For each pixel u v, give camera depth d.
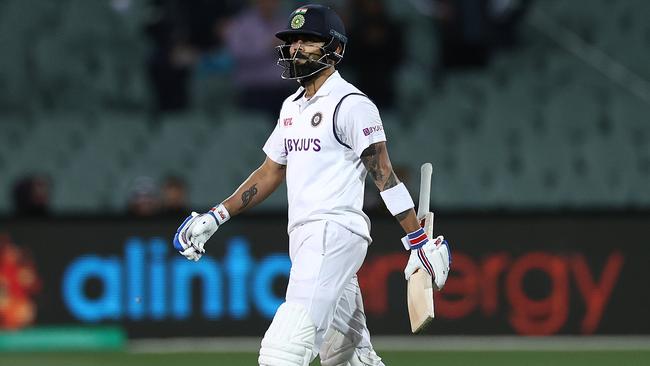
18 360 29.77
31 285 32.06
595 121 44.91
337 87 16.56
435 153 42.53
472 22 46.12
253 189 17.80
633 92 46.50
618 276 32.34
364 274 31.89
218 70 44.66
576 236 32.31
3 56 47.81
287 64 16.81
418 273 16.59
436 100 45.09
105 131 44.00
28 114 46.78
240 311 32.03
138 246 32.06
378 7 42.91
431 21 47.34
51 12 49.00
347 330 17.73
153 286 32.06
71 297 32.03
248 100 43.97
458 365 28.08
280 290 32.03
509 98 45.47
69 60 47.84
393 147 42.59
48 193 38.56
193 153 42.91
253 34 43.75
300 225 16.61
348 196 16.53
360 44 42.84
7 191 42.88
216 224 17.66
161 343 31.88
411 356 29.52
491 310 32.09
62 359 29.84
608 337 32.28
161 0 46.25
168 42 44.59
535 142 43.62
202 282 31.98
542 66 47.34
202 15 44.53
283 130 17.08
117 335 31.81
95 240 32.12
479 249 32.12
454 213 32.16
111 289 32.06
